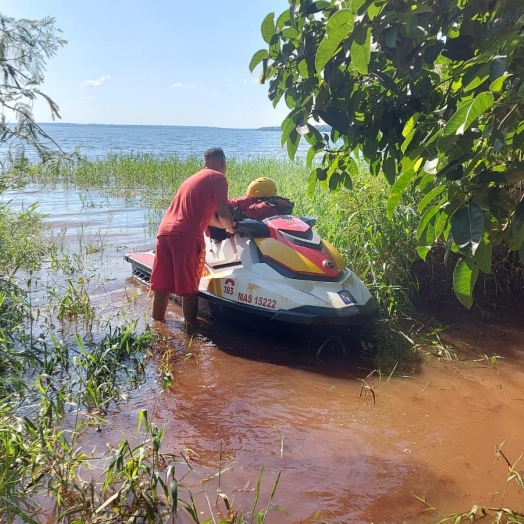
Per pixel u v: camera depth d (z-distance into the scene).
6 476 2.40
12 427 2.62
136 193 12.88
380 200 5.70
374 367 4.02
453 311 5.12
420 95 2.51
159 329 4.62
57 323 4.67
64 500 2.45
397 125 2.58
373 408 3.41
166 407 3.37
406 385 3.74
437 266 5.38
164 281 4.64
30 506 2.44
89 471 2.69
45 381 3.58
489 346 4.44
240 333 4.58
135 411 3.32
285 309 4.13
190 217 4.51
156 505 2.40
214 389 3.62
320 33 2.55
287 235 4.42
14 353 3.59
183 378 3.77
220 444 2.97
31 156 5.25
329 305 4.05
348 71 2.55
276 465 2.79
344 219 5.76
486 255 1.96
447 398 3.55
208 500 2.50
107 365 3.84
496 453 2.93
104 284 5.82
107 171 15.95
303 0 2.53
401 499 2.54
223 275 4.57
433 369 4.00
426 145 2.05
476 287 5.39
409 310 4.99
